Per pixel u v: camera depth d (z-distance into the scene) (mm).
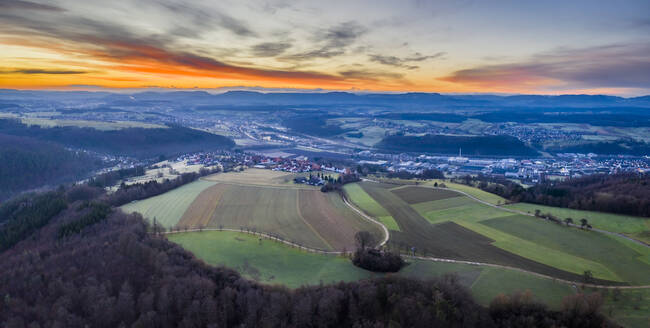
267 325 99000
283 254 141500
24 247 153000
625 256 142500
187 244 148000
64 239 150000
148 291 111625
